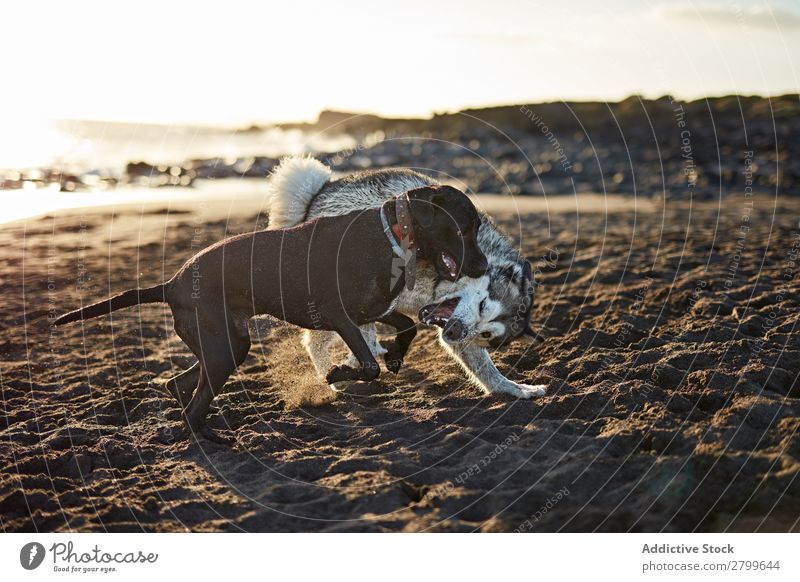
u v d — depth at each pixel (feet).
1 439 17.15
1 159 70.59
